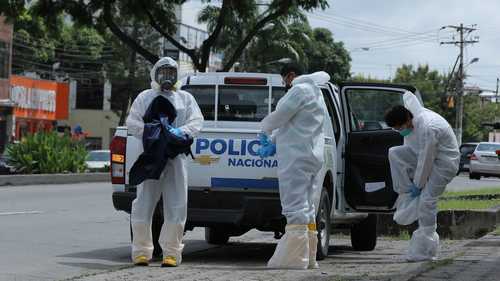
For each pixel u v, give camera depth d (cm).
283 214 1478
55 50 10031
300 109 1446
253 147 1558
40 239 1961
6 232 2077
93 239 2016
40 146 5050
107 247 1852
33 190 4000
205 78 1844
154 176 1423
